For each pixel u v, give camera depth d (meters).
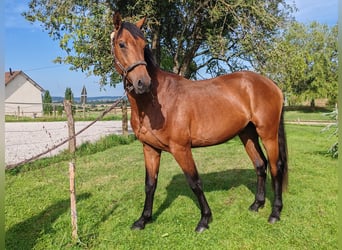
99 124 20.28
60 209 4.11
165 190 4.81
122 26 2.88
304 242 3.06
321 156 7.51
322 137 11.82
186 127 3.16
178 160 3.22
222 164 6.82
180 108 3.14
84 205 4.25
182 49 11.50
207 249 2.97
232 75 3.64
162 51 12.19
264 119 3.49
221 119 3.34
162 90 3.14
